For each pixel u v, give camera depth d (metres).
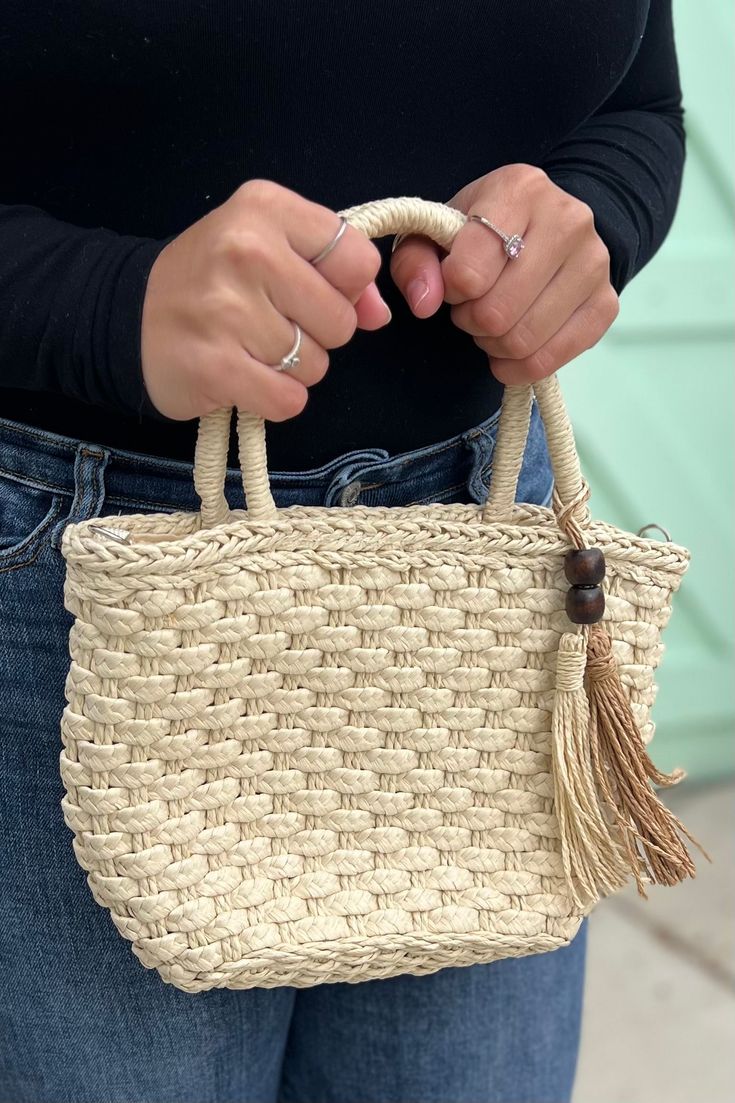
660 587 0.60
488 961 0.61
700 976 1.40
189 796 0.53
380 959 0.58
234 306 0.42
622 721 0.58
